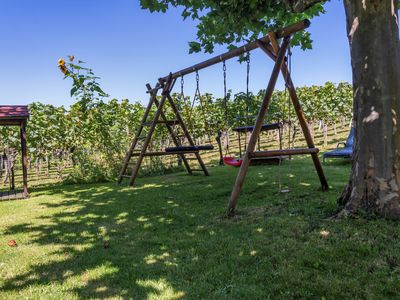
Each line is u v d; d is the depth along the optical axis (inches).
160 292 89.1
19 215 201.0
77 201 243.1
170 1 215.8
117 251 124.3
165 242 131.3
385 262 96.6
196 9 232.2
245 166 167.0
